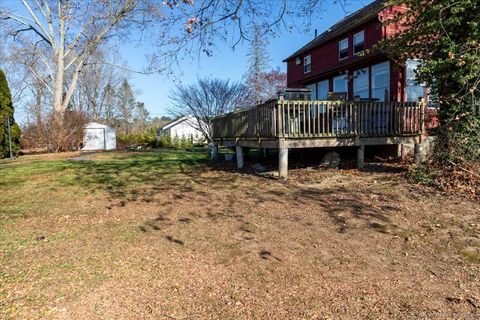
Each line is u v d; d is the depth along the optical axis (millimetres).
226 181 9062
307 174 9320
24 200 7355
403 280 3559
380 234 4875
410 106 10188
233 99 26859
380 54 12711
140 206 6695
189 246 4523
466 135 7543
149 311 2990
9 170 12094
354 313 2953
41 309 2959
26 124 29531
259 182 8680
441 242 4566
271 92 39531
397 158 11266
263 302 3148
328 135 9289
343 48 17234
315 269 3826
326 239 4719
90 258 4102
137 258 4117
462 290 3344
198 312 2986
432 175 7543
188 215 5980
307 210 6047
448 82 7875
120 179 9945
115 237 4883
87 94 47094
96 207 6680
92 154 20438
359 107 9656
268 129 9398
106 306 3051
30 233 5051
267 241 4684
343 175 8906
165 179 9773
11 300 3092
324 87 18391
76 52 26688
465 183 6953
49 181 9766
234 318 2893
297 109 9242
